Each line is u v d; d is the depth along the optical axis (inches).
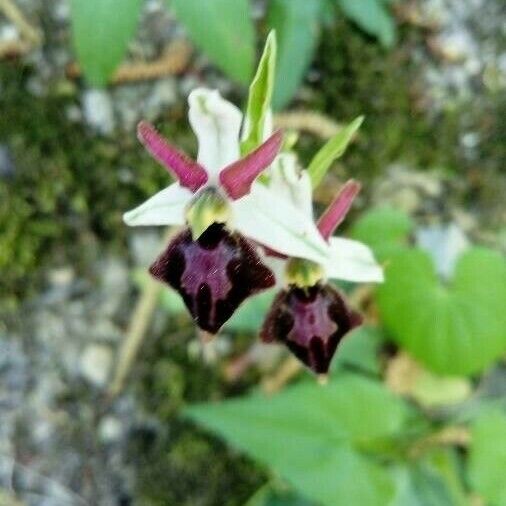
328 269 4.1
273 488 5.9
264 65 3.6
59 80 6.3
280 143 3.6
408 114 6.7
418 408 6.1
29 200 6.1
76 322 6.2
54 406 6.0
